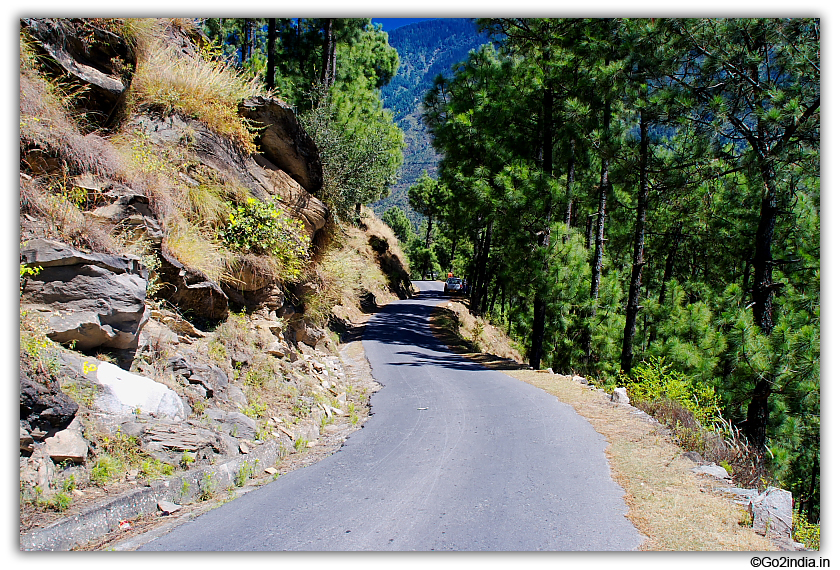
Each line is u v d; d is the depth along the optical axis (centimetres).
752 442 1223
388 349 1923
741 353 1206
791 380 1168
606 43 1606
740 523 494
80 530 391
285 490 551
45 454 423
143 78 924
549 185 1706
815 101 1167
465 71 2394
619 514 501
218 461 564
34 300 533
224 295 846
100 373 533
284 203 1144
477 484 577
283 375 889
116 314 575
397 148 3897
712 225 2022
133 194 717
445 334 2544
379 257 4234
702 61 1328
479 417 912
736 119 1282
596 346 1816
